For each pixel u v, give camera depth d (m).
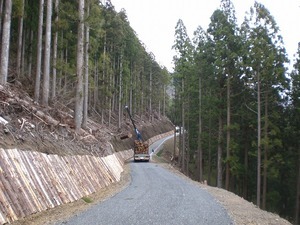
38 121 15.02
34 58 31.11
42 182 10.88
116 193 15.88
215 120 37.75
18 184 9.37
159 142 72.06
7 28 16.56
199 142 39.06
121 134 47.47
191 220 10.23
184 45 44.62
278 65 29.72
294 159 32.59
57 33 26.70
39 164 11.44
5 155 9.62
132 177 24.28
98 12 24.70
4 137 10.70
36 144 12.61
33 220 8.88
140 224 9.32
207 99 35.84
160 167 34.31
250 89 32.62
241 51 30.75
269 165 29.83
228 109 31.86
